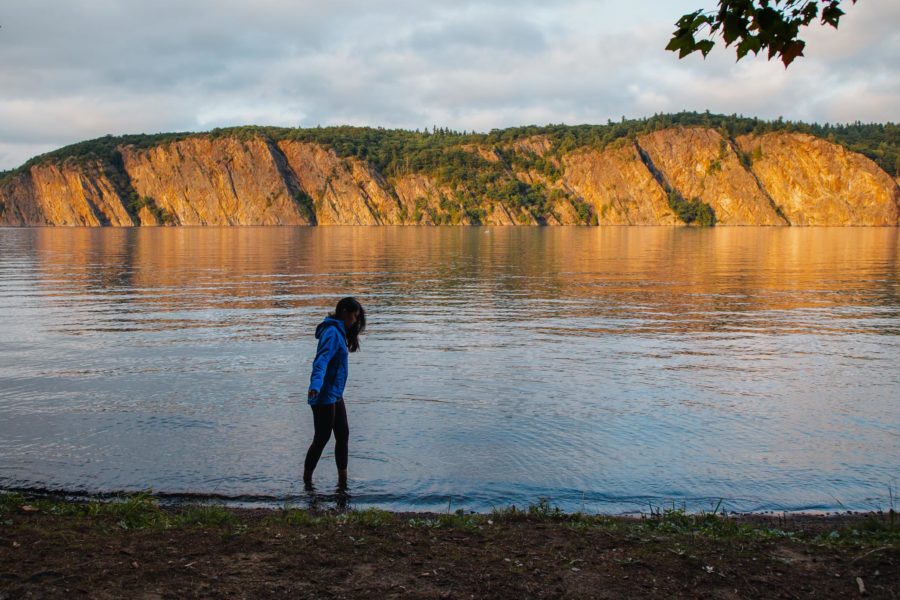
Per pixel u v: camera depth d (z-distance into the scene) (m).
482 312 20.16
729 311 20.44
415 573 4.41
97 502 6.39
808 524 6.11
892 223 185.75
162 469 7.39
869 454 7.94
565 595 4.14
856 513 6.40
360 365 12.77
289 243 72.94
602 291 25.81
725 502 6.66
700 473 7.37
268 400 10.22
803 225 192.25
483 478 7.19
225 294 24.67
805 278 31.20
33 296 24.00
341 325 6.97
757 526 5.98
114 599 3.92
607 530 5.46
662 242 75.69
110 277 31.94
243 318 18.88
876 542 5.18
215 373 12.05
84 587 4.06
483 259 45.84
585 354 13.91
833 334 16.38
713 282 29.42
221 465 7.52
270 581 4.23
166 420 9.16
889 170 195.88
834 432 8.73
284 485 6.98
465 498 6.71
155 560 4.54
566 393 10.67
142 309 20.69
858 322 18.27
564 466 7.55
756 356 13.73
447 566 4.53
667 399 10.34
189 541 4.97
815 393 10.71
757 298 23.62
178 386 11.08
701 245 67.56
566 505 6.57
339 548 4.83
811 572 4.58
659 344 15.05
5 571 4.27
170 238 89.25
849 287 27.14
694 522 5.91
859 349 14.48
